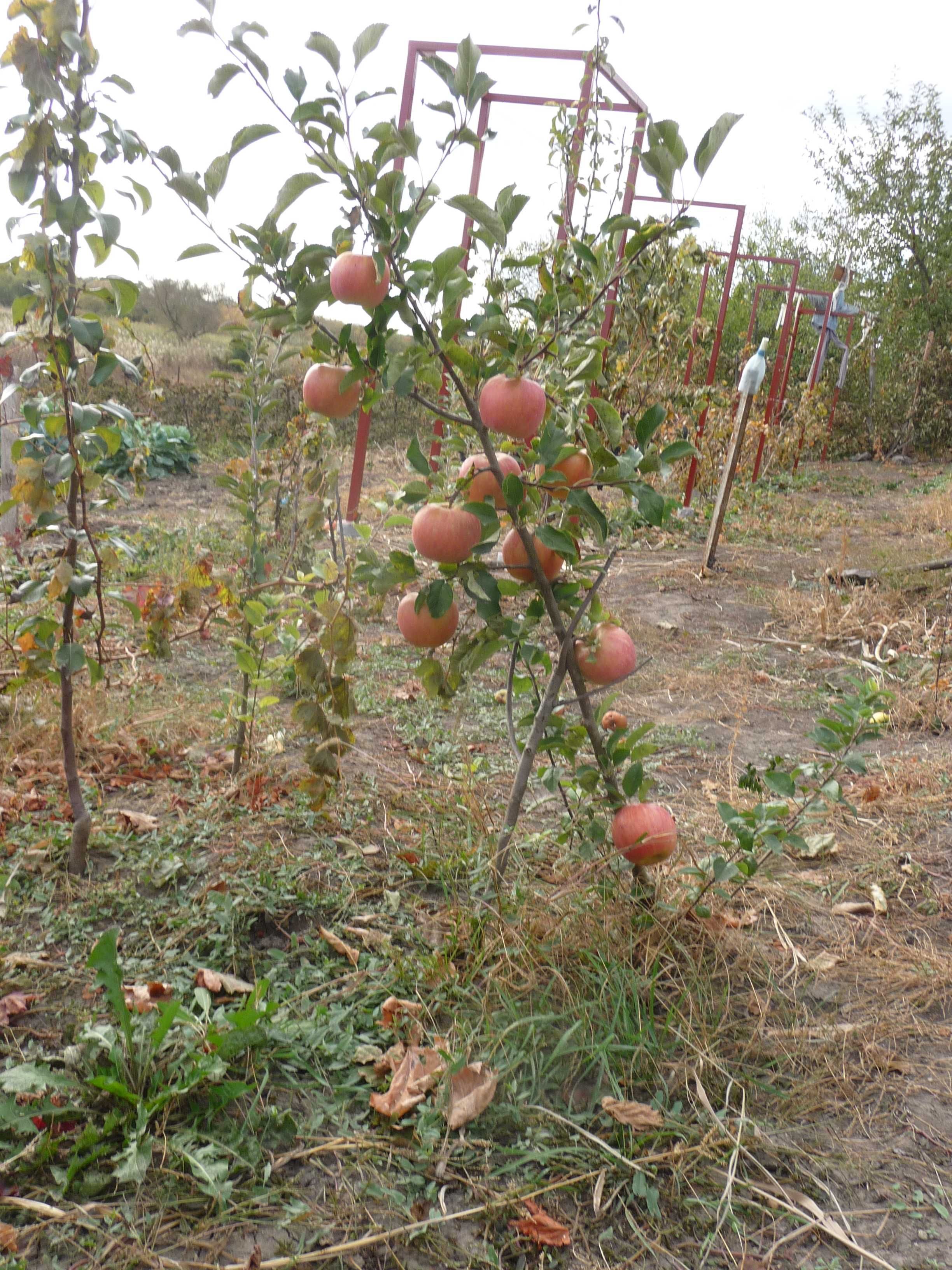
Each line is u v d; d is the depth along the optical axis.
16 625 3.16
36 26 2.38
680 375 12.25
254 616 3.36
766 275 26.27
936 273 24.59
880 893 3.27
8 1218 1.88
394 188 2.12
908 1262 1.92
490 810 3.38
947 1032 2.62
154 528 8.84
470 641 2.63
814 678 5.92
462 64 2.08
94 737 4.06
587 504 2.41
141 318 20.38
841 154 24.86
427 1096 2.25
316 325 2.37
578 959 2.64
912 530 12.34
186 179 2.23
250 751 3.91
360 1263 1.85
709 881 2.84
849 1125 2.28
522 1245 1.92
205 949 2.78
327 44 2.01
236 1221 1.91
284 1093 2.24
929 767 4.39
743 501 13.22
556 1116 2.17
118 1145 2.04
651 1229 1.97
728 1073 2.35
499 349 2.47
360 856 3.29
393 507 2.78
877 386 25.12
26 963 2.61
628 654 2.66
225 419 15.69
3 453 7.13
